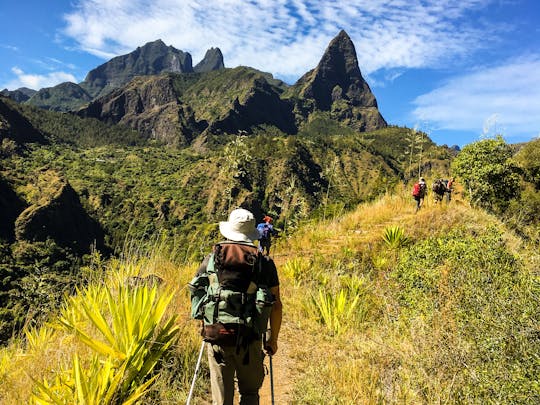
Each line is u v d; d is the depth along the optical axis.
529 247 11.45
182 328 5.64
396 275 9.13
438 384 4.37
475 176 21.75
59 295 6.09
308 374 5.19
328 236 16.22
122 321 4.35
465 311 5.82
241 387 3.22
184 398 4.30
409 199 21.02
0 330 5.51
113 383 3.82
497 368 4.32
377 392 4.52
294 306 8.65
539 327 4.56
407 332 6.23
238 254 3.11
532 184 31.30
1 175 131.00
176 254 9.26
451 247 8.41
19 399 3.89
